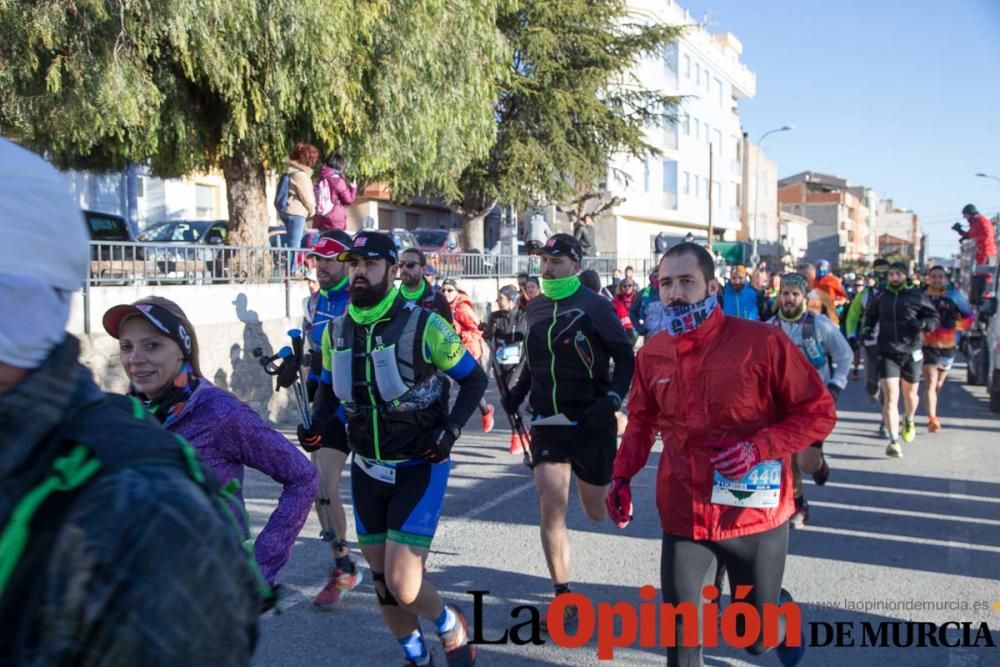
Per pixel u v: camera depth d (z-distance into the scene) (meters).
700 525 3.29
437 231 22.16
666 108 31.52
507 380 6.31
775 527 3.34
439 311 7.38
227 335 10.92
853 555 6.04
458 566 5.80
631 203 40.94
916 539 6.42
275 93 12.18
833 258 91.06
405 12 13.40
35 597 1.15
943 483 8.23
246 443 2.95
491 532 6.60
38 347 1.23
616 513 3.71
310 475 3.03
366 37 13.12
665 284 3.36
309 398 4.76
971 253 22.20
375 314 3.73
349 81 12.86
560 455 4.75
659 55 28.62
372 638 4.68
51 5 10.61
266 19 11.54
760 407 3.32
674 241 36.41
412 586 3.65
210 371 10.68
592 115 25.89
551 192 26.05
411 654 3.94
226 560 1.24
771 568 3.34
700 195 49.31
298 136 13.73
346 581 5.09
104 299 9.37
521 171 24.73
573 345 4.65
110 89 10.84
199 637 1.18
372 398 3.70
